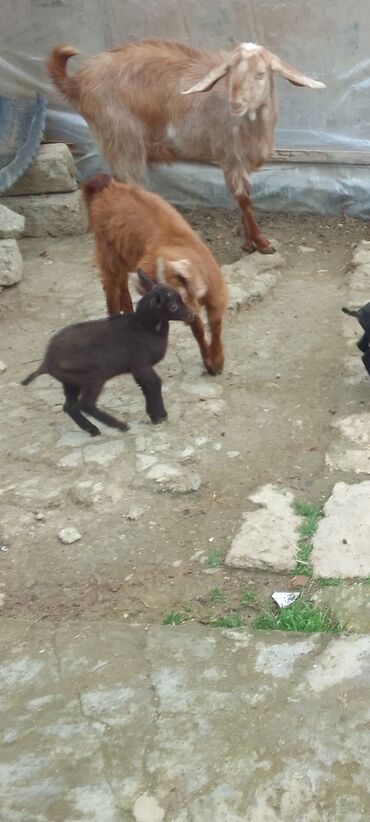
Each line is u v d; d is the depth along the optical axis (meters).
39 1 5.87
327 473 4.32
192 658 3.80
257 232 5.54
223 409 4.61
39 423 4.62
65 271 5.58
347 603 3.91
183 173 5.99
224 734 3.64
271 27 5.75
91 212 4.76
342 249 5.66
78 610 3.98
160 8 5.83
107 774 3.55
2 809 3.44
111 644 3.86
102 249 4.77
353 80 5.76
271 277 5.38
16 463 4.46
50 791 3.50
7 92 6.09
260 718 3.67
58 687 3.77
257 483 4.32
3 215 5.61
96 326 4.36
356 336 4.96
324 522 4.12
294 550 4.06
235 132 5.33
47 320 5.23
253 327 5.07
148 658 3.81
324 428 4.51
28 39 5.96
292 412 4.60
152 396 4.48
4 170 5.60
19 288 5.46
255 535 4.11
